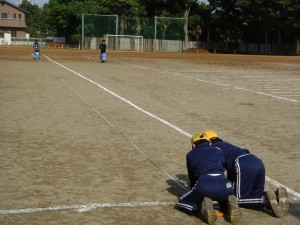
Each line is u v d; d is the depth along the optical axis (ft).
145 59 138.72
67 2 260.62
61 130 32.96
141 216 17.60
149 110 42.45
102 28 203.51
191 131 33.53
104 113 40.24
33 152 26.76
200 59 147.23
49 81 64.95
